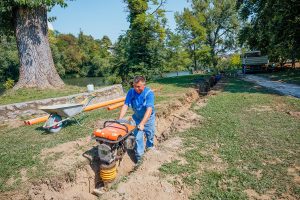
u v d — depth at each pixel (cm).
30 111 1135
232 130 759
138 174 522
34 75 1576
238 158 579
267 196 441
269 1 2172
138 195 459
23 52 1566
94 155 643
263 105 1091
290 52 2948
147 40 2569
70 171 582
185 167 539
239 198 432
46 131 849
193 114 966
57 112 815
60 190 556
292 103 1111
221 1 5522
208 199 435
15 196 509
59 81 1672
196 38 5409
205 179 493
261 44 3519
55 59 7044
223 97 1319
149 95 597
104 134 551
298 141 664
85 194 577
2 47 5441
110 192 469
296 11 2120
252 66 3281
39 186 540
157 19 2558
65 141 737
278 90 1562
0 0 1432
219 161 570
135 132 626
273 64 3497
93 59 8050
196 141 687
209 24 5700
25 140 772
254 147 635
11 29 1800
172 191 464
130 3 2541
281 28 2353
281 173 509
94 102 1370
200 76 3030
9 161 622
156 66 2595
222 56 6044
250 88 1705
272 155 589
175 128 835
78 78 7444
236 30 5612
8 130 916
